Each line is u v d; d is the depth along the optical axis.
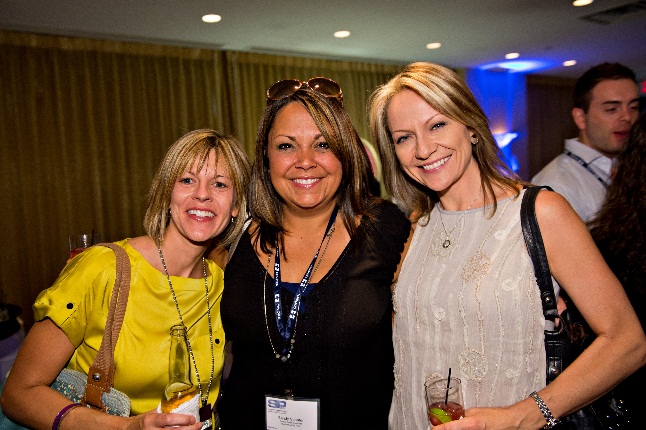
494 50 7.15
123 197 5.70
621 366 1.21
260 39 5.79
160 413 1.20
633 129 1.53
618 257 1.45
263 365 1.57
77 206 5.48
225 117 6.35
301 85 1.62
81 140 5.46
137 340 1.41
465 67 8.55
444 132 1.38
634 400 1.35
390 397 1.63
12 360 2.73
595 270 1.24
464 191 1.48
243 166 1.57
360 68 7.32
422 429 1.46
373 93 1.58
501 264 1.33
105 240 5.64
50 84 5.27
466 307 1.35
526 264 1.31
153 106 5.84
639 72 9.93
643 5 5.18
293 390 1.53
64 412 1.29
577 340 1.37
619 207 1.51
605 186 2.57
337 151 1.59
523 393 1.31
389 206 1.74
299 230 1.70
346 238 1.67
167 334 1.46
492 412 1.22
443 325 1.40
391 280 1.63
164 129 5.92
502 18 5.43
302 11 4.73
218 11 4.61
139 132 5.78
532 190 1.35
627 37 6.66
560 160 2.78
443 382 1.29
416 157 1.42
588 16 5.53
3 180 5.09
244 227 1.74
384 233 1.65
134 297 1.43
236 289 1.63
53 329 1.36
